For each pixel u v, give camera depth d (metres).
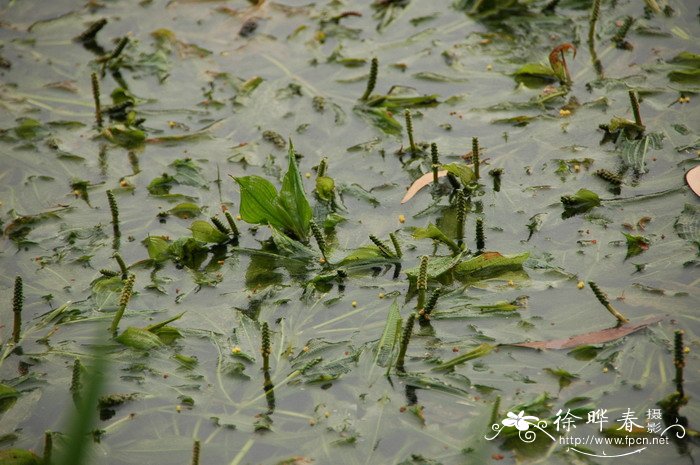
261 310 5.90
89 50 9.35
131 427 5.07
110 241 6.75
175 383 5.36
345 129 7.87
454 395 5.07
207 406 5.18
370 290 6.01
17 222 6.99
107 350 5.65
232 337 5.69
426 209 6.81
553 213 6.61
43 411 5.25
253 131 7.96
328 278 6.12
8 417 5.22
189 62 9.04
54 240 6.80
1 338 5.83
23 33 9.66
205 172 7.48
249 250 6.53
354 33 9.30
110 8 10.05
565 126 7.61
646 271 5.93
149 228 6.88
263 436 4.92
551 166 7.15
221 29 9.52
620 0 9.30
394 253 6.24
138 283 6.27
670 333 5.36
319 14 9.63
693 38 8.57
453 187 7.06
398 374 5.24
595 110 7.76
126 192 7.32
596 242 6.25
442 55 8.82
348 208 6.89
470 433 4.81
